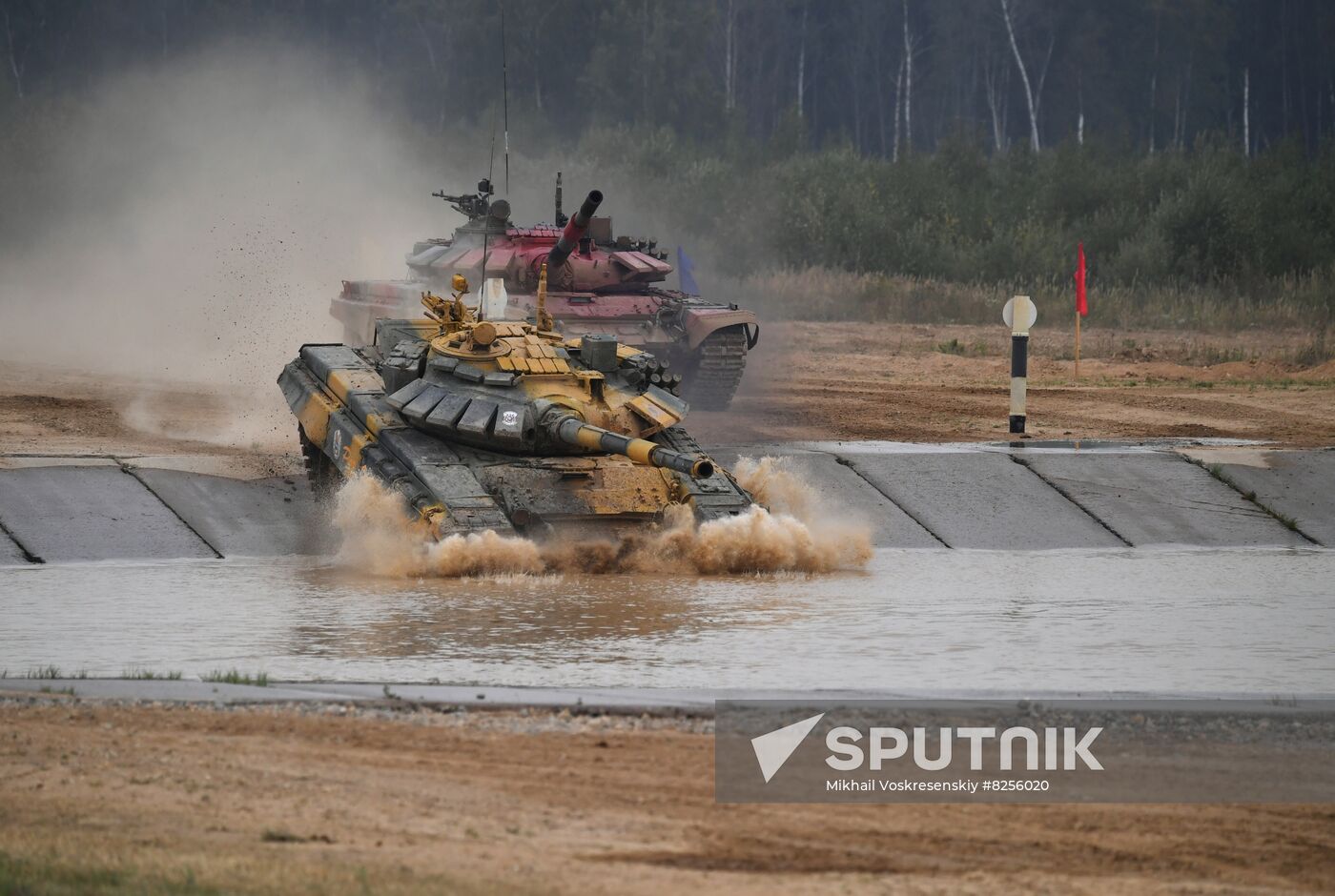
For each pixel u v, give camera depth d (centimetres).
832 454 8225
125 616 5381
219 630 5128
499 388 7044
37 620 5300
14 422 9169
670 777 3438
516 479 6719
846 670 4559
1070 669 4616
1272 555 7169
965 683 4403
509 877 2780
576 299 10394
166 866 2747
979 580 6341
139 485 7288
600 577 6341
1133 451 8606
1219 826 3234
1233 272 19500
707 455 7481
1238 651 4906
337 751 3547
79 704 3900
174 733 3659
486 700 4006
